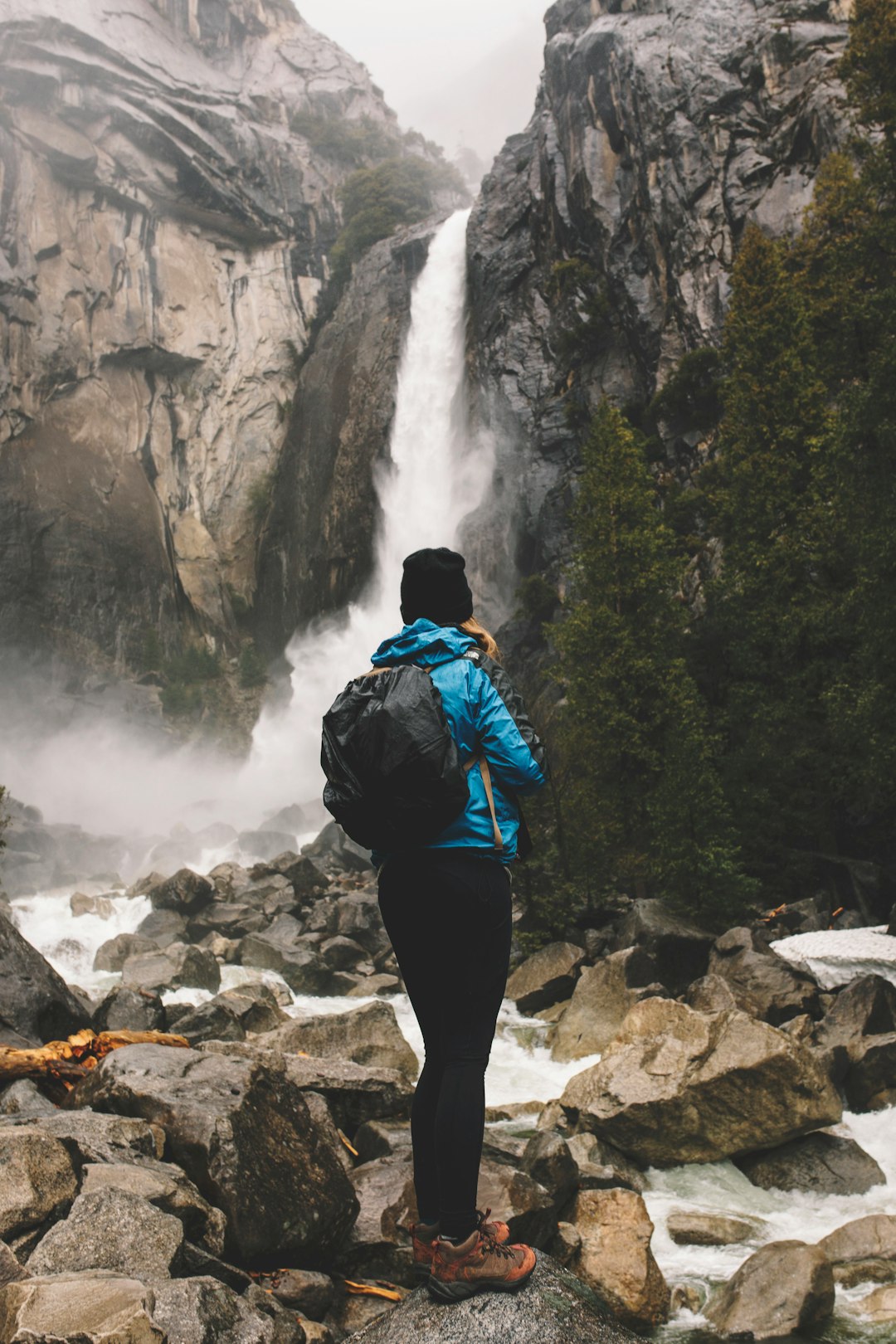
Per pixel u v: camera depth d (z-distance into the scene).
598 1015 12.05
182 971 15.27
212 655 60.91
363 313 61.47
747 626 19.38
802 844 19.88
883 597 15.43
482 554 45.84
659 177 38.06
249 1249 4.70
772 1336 5.56
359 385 58.59
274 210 68.12
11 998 8.52
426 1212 3.15
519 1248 3.04
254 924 20.03
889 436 15.55
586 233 42.66
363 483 56.38
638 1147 8.03
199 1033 10.48
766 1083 7.97
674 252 36.97
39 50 59.31
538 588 37.62
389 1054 10.34
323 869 27.70
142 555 60.53
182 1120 5.01
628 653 17.48
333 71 78.50
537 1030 12.83
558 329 43.59
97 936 20.16
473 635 3.22
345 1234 5.27
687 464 33.66
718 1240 6.86
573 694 17.91
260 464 66.62
